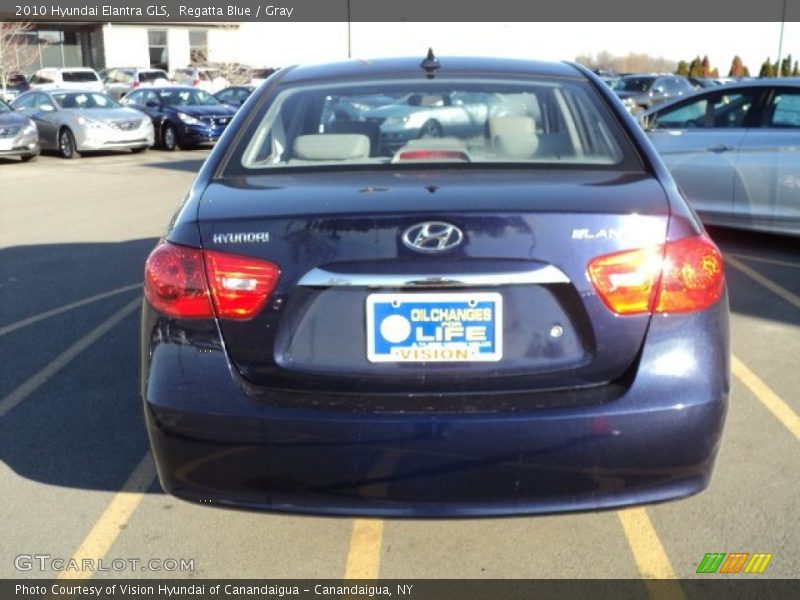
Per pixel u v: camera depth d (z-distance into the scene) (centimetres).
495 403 250
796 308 582
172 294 264
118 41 4150
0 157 1834
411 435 246
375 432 246
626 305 253
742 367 472
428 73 366
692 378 254
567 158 311
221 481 259
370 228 251
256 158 321
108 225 955
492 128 332
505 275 249
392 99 352
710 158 768
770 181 730
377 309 252
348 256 252
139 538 315
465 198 260
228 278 258
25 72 4053
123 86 3120
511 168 299
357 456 248
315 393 256
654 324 255
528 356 254
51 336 542
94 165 1683
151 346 269
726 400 260
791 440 380
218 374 258
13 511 333
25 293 651
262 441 252
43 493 346
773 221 736
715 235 822
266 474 255
